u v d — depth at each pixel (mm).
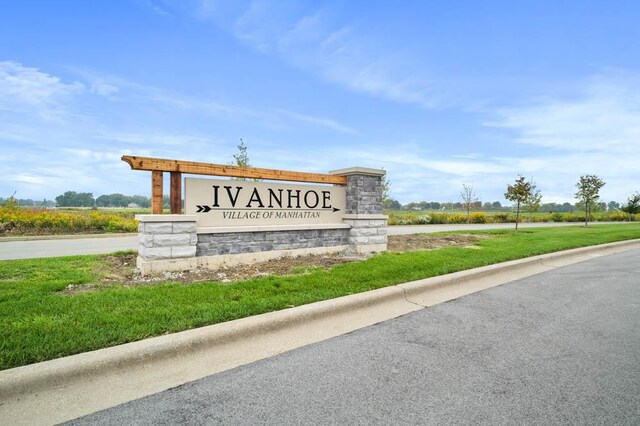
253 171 8086
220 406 2629
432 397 2762
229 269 7145
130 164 6629
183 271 6906
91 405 2629
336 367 3266
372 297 5176
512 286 6555
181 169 7109
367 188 9672
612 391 2859
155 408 2602
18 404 2604
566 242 12078
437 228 23578
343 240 9500
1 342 3324
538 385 2955
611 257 10266
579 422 2449
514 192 18969
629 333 4176
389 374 3137
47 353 3125
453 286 6465
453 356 3520
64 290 5422
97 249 11781
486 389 2889
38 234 16875
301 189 8891
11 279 6031
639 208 37750
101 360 3045
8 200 19516
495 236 14477
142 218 6582
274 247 8305
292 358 3453
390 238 13453
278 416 2504
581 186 24844
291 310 4371
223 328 3764
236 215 7852
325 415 2518
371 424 2418
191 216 7051
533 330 4262
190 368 3225
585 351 3652
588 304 5395
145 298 4852
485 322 4551
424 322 4531
